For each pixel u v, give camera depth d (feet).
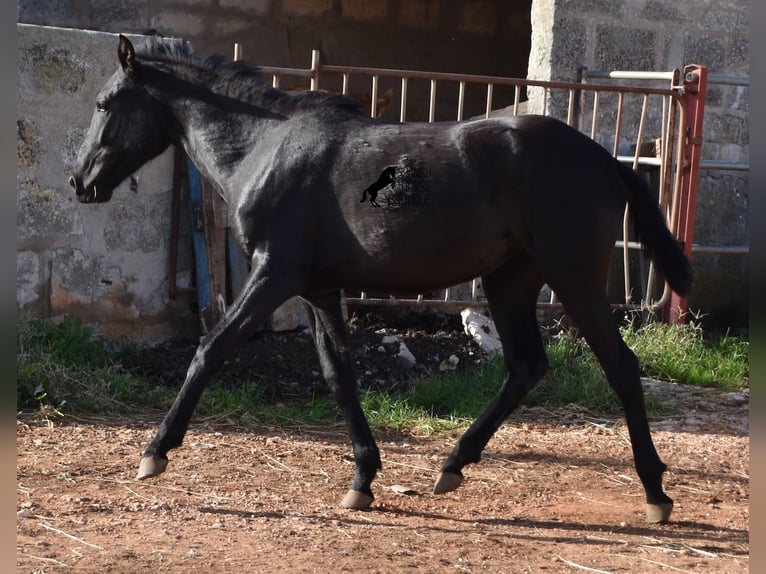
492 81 28.12
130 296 27.17
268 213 16.70
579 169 16.42
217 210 27.35
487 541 15.48
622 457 21.45
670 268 16.99
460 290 31.35
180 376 25.55
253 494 17.66
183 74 18.01
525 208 16.37
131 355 26.16
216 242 27.40
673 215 30.55
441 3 43.86
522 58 45.65
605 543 15.61
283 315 27.58
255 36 40.86
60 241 26.25
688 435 23.50
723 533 16.40
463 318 29.78
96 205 26.61
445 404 24.63
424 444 21.98
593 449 22.00
